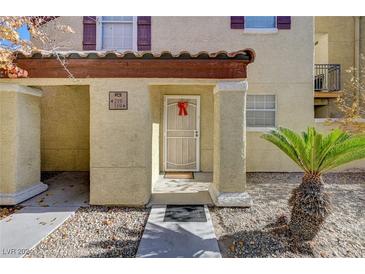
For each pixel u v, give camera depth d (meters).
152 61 5.97
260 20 9.80
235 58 5.92
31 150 6.78
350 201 6.46
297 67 9.73
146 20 9.55
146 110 6.09
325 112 11.46
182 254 4.02
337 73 12.11
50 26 9.18
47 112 9.71
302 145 4.34
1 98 6.09
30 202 6.29
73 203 6.25
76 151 9.78
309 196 4.33
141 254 4.01
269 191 7.36
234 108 6.06
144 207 6.05
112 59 5.93
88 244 4.34
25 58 5.84
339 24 12.81
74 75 6.01
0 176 6.09
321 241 4.43
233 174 6.06
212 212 5.73
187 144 9.91
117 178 6.08
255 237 4.56
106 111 6.06
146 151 6.16
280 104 9.77
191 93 9.78
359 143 3.98
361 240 4.49
